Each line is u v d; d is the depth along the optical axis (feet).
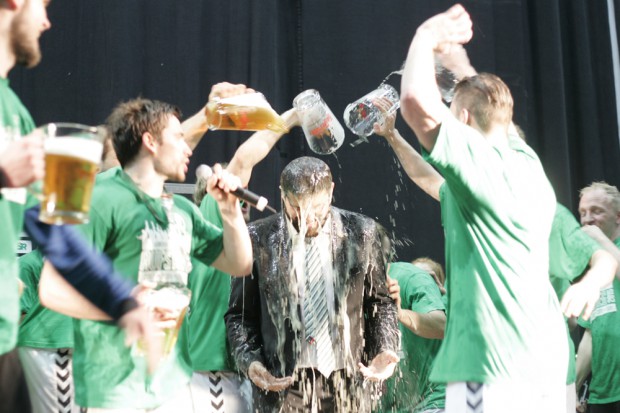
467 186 11.73
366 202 25.00
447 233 12.56
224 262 13.38
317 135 16.98
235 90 15.66
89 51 23.68
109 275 9.43
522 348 11.73
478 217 11.94
